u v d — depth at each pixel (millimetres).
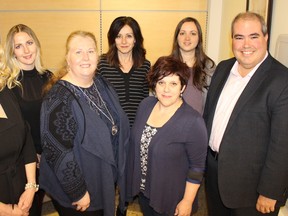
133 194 1526
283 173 1355
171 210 1468
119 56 2277
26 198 1435
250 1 2443
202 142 1375
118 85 2234
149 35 3459
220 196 1587
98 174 1407
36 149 1758
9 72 1555
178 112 1396
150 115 1494
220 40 3434
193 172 1426
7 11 3340
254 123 1402
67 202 1413
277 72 1370
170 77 1367
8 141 1334
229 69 1650
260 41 1402
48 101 1283
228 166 1492
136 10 3381
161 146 1370
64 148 1275
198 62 2168
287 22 1854
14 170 1375
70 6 3336
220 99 1629
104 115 1431
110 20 3391
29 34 1871
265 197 1400
